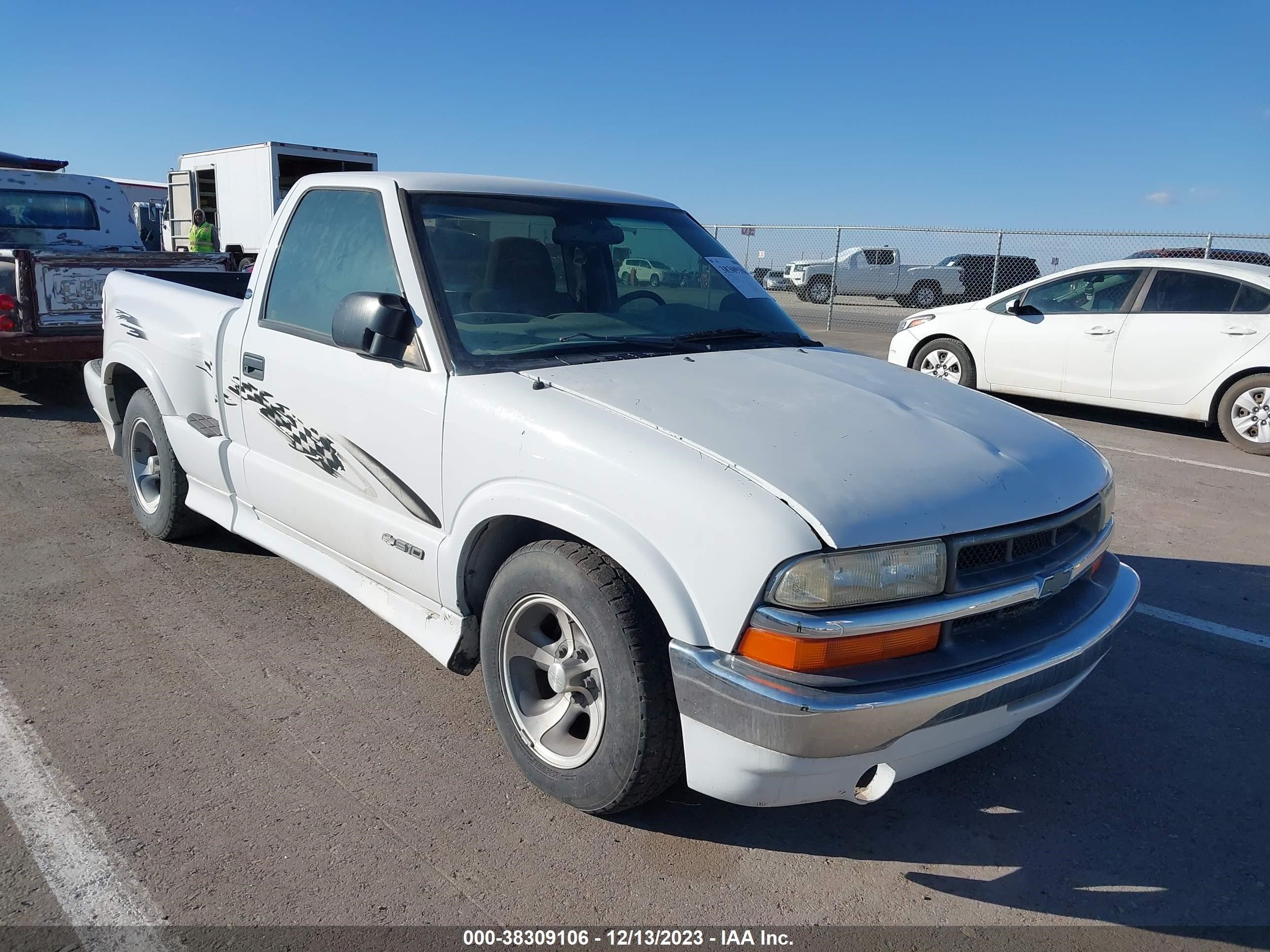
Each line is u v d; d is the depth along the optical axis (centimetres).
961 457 268
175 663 371
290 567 475
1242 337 839
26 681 351
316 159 1828
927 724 239
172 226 2202
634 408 273
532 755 288
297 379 359
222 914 238
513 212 357
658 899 251
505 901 247
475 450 289
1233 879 270
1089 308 948
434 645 320
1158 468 770
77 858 257
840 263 1967
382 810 283
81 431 777
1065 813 299
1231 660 411
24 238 1081
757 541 228
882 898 257
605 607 254
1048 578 261
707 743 240
